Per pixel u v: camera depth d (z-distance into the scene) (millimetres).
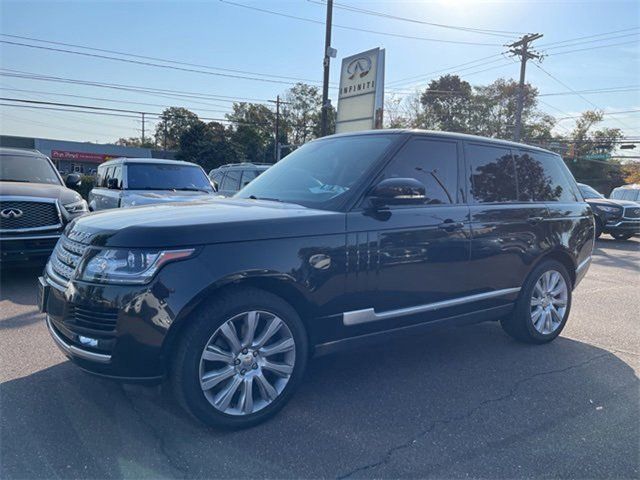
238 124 68188
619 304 6523
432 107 66500
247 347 2885
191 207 3295
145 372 2648
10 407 3100
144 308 2580
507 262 4211
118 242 2656
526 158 4668
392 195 3188
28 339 4348
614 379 3838
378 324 3406
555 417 3182
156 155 59875
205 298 2748
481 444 2836
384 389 3553
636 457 2730
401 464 2619
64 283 2857
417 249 3518
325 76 20266
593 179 57938
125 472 2475
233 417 2855
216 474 2484
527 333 4555
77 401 3188
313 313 3094
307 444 2787
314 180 3707
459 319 3951
